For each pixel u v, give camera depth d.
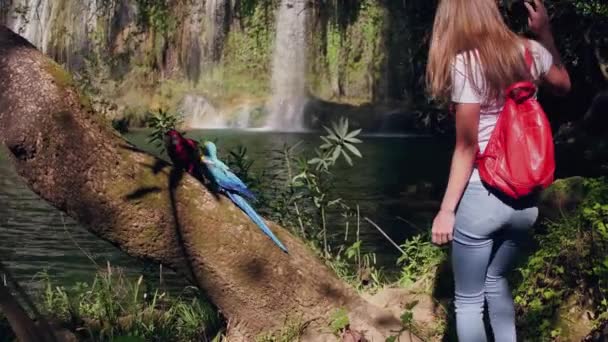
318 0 29.41
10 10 29.45
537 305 4.77
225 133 25.19
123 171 4.39
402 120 26.12
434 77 3.74
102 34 29.22
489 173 3.67
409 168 16.53
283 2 29.62
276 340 4.59
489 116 3.70
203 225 4.47
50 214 11.36
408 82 27.42
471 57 3.62
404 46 27.53
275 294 4.57
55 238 9.78
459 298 3.91
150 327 5.43
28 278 7.79
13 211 11.58
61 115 4.31
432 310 5.15
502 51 3.62
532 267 4.87
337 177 14.98
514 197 3.66
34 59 4.37
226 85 29.27
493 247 3.89
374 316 4.70
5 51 4.38
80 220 4.42
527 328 4.73
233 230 4.50
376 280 6.20
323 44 29.33
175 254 4.48
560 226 5.01
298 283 4.59
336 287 4.68
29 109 4.30
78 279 7.66
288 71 29.36
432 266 5.71
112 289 6.28
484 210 3.71
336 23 29.16
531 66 3.71
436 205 12.09
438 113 24.17
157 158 4.54
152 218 4.41
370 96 28.31
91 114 4.41
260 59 29.62
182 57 29.52
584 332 4.60
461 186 3.71
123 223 4.40
